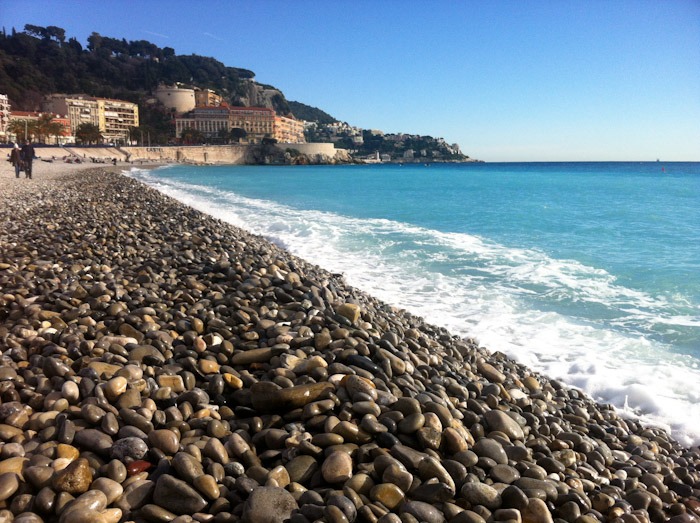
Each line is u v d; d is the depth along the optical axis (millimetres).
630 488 3643
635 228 17984
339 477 2980
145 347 4656
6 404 3521
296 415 3602
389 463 3033
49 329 5125
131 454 3076
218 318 5738
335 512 2596
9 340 4734
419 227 17781
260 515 2619
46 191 22234
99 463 3029
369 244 13969
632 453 4207
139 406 3660
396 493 2865
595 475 3609
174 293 6680
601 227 18250
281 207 25234
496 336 7035
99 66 198375
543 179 66750
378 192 38750
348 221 19391
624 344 6727
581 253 12961
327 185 48562
